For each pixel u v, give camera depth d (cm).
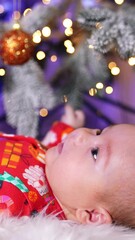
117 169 52
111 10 63
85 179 53
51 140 66
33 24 62
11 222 47
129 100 81
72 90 70
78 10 63
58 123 68
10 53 56
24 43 56
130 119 82
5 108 69
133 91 81
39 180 54
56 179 54
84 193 53
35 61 67
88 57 66
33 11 63
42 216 49
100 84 66
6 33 58
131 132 54
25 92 66
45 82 68
